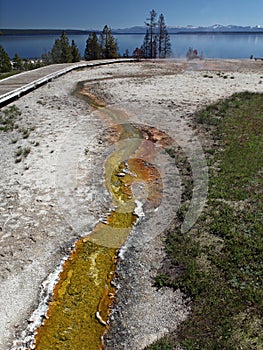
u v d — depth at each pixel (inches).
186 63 1141.7
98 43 1498.5
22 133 440.1
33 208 285.6
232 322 178.7
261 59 1272.1
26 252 239.3
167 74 901.8
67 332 186.2
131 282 215.3
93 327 188.7
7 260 231.5
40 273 223.5
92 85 740.7
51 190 311.1
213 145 398.9
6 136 430.3
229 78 826.8
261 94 631.2
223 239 241.3
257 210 270.7
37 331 186.7
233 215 265.7
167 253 235.1
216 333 173.9
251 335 171.3
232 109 535.2
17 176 332.2
